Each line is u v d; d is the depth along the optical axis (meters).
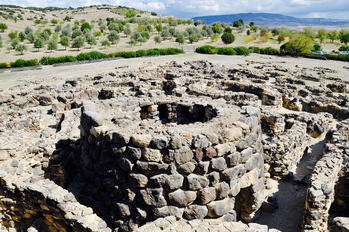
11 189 9.40
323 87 30.44
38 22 133.88
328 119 19.28
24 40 93.06
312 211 8.55
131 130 8.94
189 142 8.22
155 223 8.02
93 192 9.27
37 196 8.94
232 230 8.01
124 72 37.91
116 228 8.67
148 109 15.16
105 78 33.19
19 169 10.02
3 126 15.98
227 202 8.73
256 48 74.94
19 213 9.71
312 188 8.78
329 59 62.47
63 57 53.38
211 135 8.24
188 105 14.55
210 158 8.27
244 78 33.91
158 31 114.75
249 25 152.88
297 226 9.57
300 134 14.07
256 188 9.45
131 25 143.00
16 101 23.41
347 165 10.95
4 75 40.72
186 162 8.13
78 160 12.40
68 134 13.67
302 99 24.34
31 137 12.05
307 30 99.00
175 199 8.15
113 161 8.74
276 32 117.06
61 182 11.16
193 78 33.78
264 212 10.31
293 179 12.42
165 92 28.78
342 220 8.55
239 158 8.80
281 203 10.87
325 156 11.16
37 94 24.75
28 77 38.50
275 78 36.88
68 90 27.92
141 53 62.47
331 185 9.38
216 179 8.42
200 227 8.02
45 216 9.14
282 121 17.17
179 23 159.62
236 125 8.96
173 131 8.52
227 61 56.41
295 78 36.09
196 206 8.34
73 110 18.67
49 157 10.90
